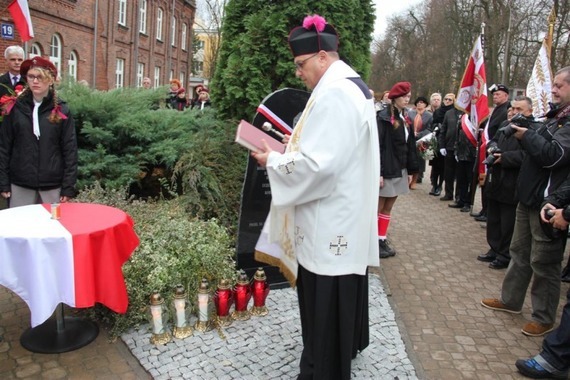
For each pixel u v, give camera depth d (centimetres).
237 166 546
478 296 470
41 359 332
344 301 276
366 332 329
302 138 265
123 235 331
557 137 353
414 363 341
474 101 802
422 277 518
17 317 387
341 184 267
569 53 2333
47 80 418
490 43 2934
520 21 2839
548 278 384
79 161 541
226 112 557
